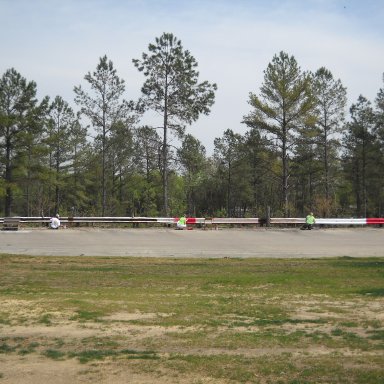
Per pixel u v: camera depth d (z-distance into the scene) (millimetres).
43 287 15664
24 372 7984
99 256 23406
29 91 45625
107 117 46688
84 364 8336
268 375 7711
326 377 7547
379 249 26500
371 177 60281
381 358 8414
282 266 20359
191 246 27469
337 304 12883
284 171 44594
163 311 12102
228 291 14961
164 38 42500
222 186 82875
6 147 45875
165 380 7617
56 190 58875
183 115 43031
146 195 63719
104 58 46156
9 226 36594
